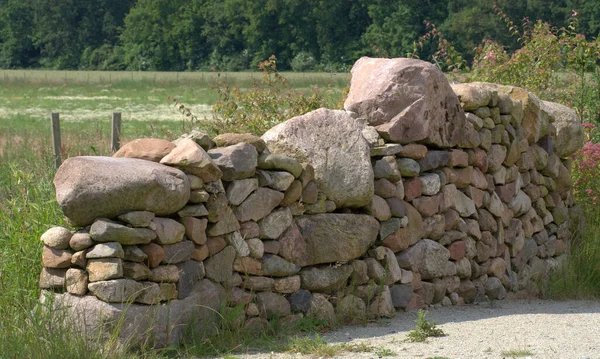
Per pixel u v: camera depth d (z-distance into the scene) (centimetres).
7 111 3694
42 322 562
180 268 613
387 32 7656
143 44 9925
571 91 1409
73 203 577
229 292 653
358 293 750
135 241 581
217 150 671
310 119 746
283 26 8994
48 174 911
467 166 881
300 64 8562
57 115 1299
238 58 9219
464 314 800
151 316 585
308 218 718
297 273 708
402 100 805
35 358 532
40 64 10831
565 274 986
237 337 640
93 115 3444
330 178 733
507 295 938
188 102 4341
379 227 771
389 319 762
